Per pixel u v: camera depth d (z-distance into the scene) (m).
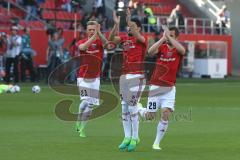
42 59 134.62
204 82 135.75
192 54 153.75
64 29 140.50
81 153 44.41
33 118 67.31
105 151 45.47
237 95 102.69
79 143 49.44
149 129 58.81
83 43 54.31
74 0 150.50
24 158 42.03
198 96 99.50
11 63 116.81
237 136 54.41
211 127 60.97
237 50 165.38
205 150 46.31
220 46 158.50
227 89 116.19
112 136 53.91
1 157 42.34
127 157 42.88
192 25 162.00
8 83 116.75
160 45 46.00
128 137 46.06
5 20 137.00
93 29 53.25
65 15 149.75
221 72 157.50
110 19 147.38
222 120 67.38
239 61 165.12
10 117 68.25
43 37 134.88
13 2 144.00
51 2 150.62
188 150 46.28
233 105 85.38
